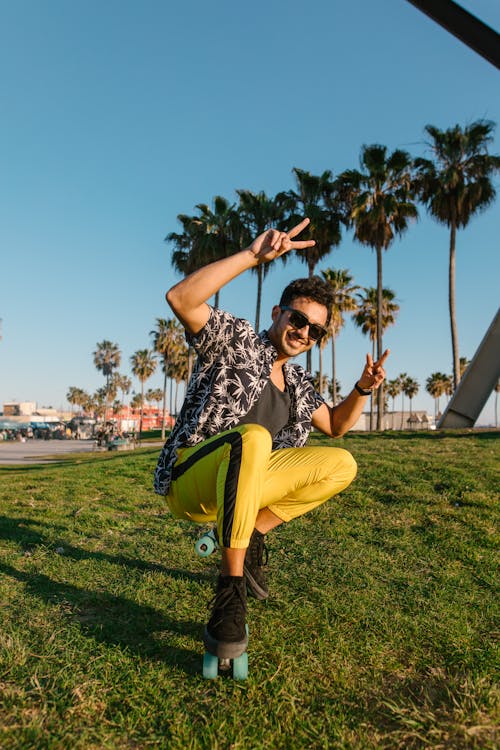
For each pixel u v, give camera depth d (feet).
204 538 6.25
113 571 9.56
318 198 88.69
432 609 7.99
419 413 239.91
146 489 20.35
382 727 5.03
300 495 7.05
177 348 187.73
